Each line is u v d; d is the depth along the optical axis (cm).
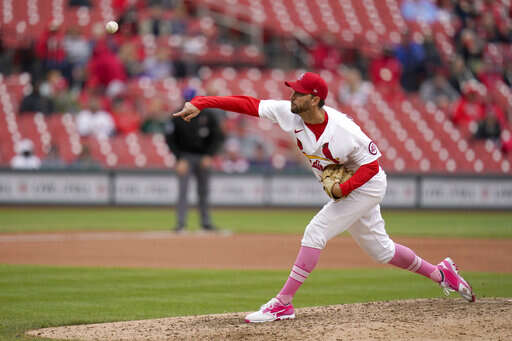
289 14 8438
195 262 3434
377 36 8562
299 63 8444
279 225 5444
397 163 7738
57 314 2156
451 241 4447
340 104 8012
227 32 8362
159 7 8200
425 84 8388
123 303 2366
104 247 3969
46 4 8338
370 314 1973
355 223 1997
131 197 7056
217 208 7075
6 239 4375
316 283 2847
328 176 1902
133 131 7512
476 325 1773
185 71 8019
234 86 7981
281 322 1900
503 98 8506
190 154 4641
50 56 7794
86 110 7556
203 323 1942
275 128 7375
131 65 7856
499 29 9162
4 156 7325
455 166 7812
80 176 7025
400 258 2058
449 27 8956
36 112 7575
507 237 4722
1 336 1806
